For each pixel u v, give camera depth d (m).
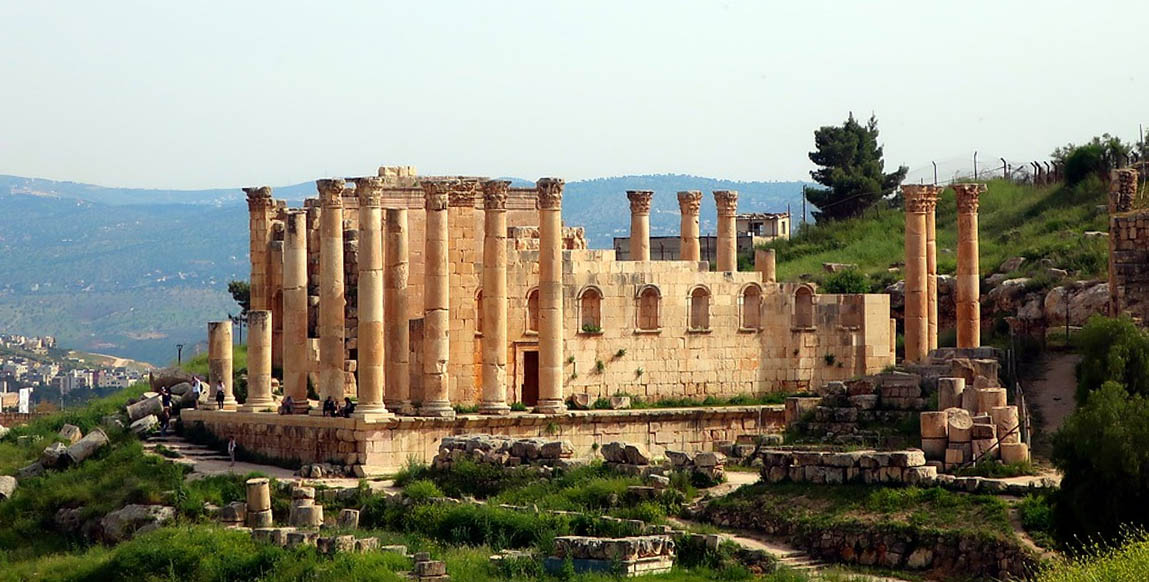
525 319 117.69
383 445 106.81
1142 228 106.56
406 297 113.12
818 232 177.75
